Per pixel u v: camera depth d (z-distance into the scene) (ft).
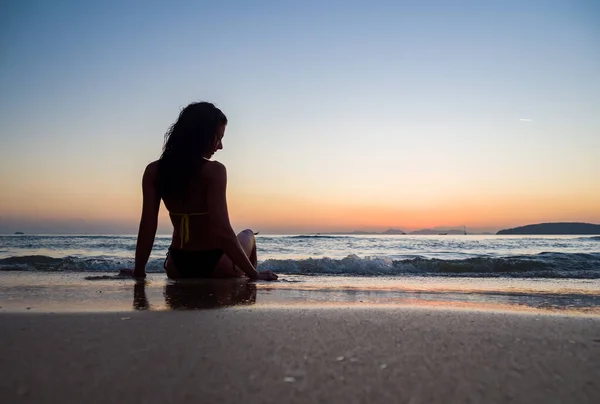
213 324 4.98
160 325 4.91
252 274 11.09
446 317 5.61
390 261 17.20
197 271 11.12
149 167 10.90
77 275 12.23
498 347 4.03
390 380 3.10
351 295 8.75
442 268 17.21
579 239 74.95
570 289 11.06
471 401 2.77
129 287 9.13
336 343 4.09
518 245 53.31
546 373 3.31
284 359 3.56
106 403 2.68
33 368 3.31
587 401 2.80
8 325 4.91
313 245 51.19
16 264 16.62
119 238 57.26
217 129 10.89
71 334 4.42
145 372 3.22
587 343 4.22
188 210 10.85
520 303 8.30
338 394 2.84
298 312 5.93
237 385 2.97
